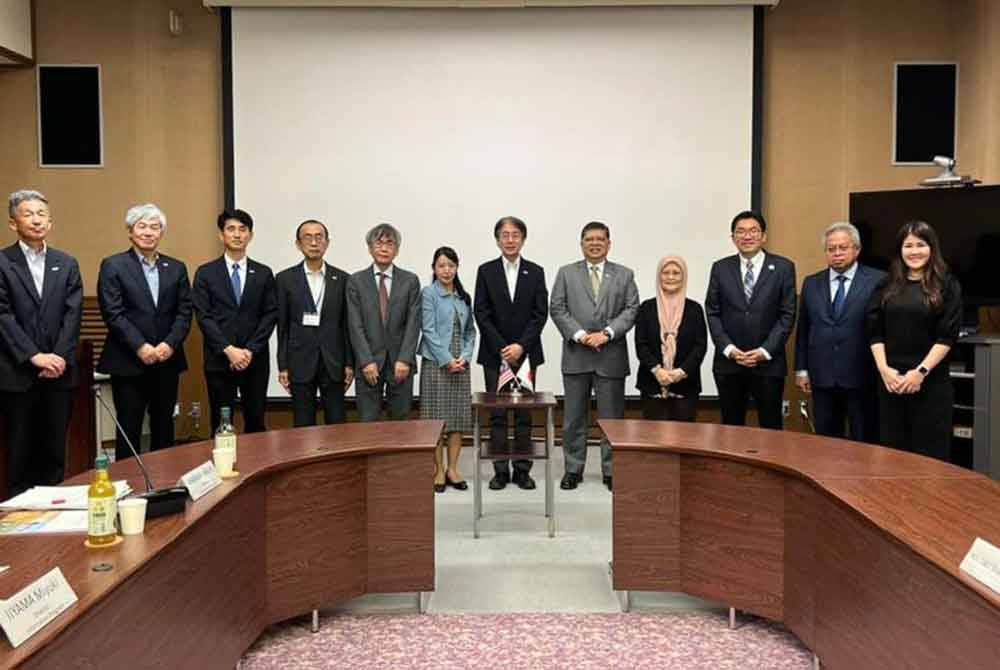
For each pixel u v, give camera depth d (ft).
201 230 20.02
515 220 15.29
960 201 16.47
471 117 19.60
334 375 14.40
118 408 13.16
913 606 5.78
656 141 19.56
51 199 19.97
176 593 6.14
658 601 9.82
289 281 14.26
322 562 8.96
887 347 11.74
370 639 8.77
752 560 8.68
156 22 19.79
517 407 12.25
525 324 15.26
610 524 13.15
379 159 19.65
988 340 14.65
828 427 13.19
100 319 19.13
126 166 19.98
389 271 14.80
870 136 19.86
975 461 14.93
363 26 19.43
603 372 15.06
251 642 8.05
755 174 19.52
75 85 19.83
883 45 19.72
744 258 13.99
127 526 6.00
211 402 13.97
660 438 9.68
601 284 14.97
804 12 19.71
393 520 9.37
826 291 12.99
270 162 19.63
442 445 15.66
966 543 5.72
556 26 19.42
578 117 19.57
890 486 7.32
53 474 12.23
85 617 4.63
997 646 4.73
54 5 19.67
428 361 15.35
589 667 8.05
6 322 11.51
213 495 7.14
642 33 19.39
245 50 19.43
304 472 8.78
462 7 19.26
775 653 8.36
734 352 13.61
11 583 4.96
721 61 19.39
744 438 9.70
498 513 13.84
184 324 13.51
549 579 10.66
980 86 18.85
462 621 9.27
